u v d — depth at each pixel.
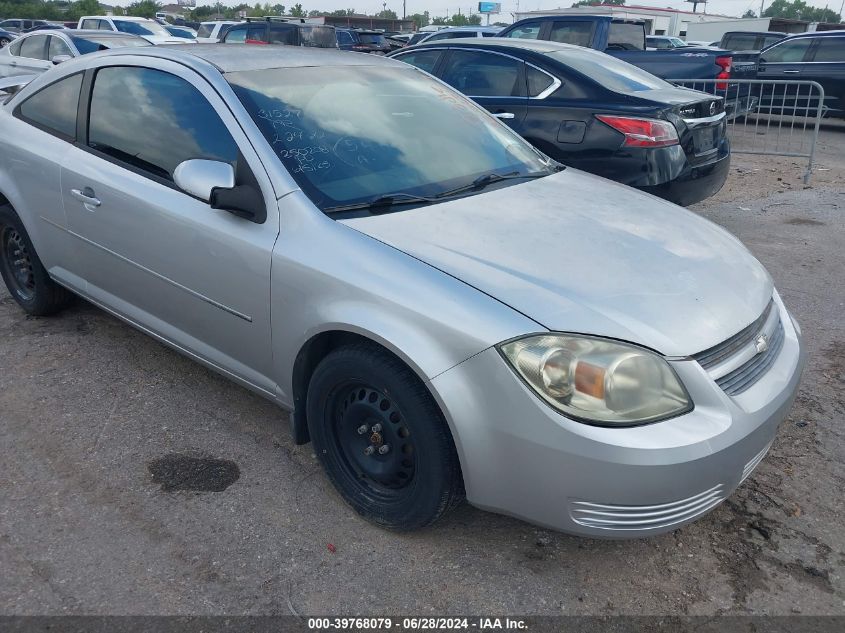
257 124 3.00
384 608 2.44
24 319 4.56
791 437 3.43
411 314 2.42
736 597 2.51
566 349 2.24
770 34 20.34
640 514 2.26
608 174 5.73
